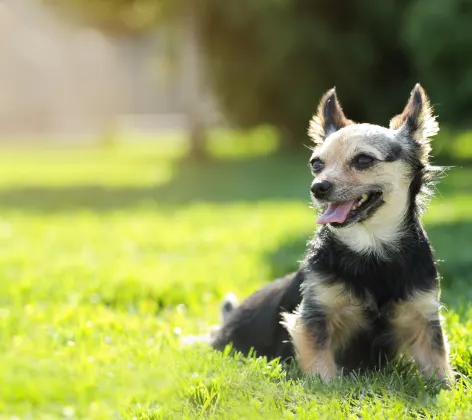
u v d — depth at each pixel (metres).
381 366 5.88
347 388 5.23
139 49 73.88
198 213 19.28
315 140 6.45
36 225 17.61
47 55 71.44
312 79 35.00
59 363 6.37
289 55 34.59
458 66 27.05
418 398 5.13
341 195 5.66
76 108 73.06
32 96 71.25
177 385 5.52
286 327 5.88
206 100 37.16
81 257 12.88
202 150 37.03
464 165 30.97
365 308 5.65
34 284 10.05
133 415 5.20
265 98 36.94
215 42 36.66
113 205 21.81
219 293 9.62
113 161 40.03
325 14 34.75
